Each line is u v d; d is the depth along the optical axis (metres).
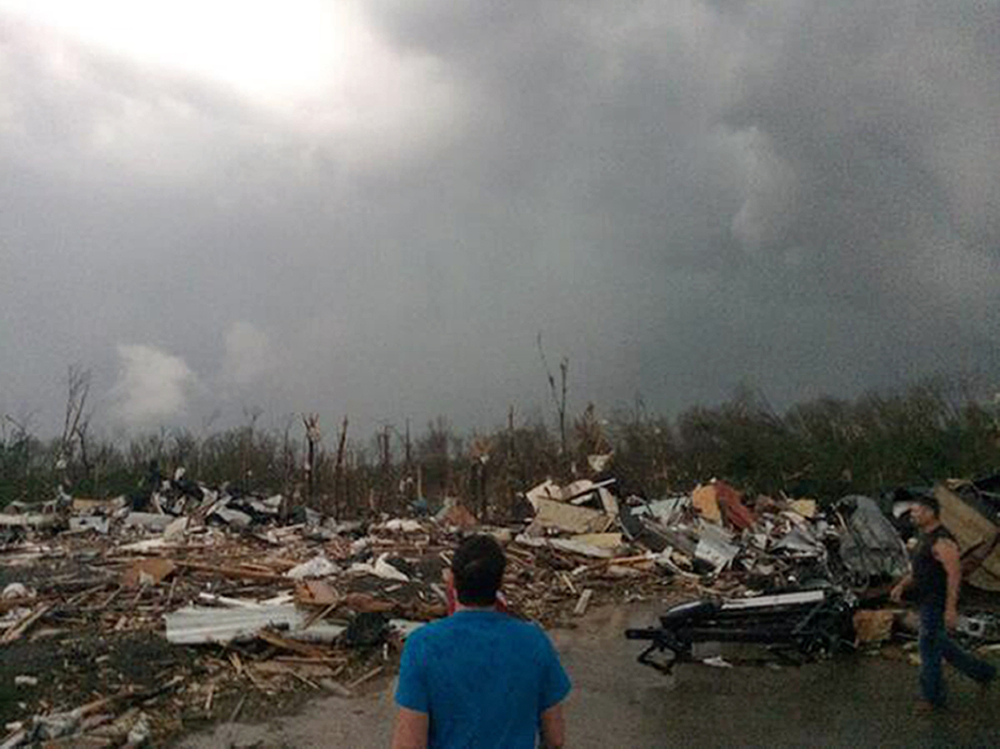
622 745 7.13
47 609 11.27
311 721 7.82
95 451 31.55
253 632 9.96
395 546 18.36
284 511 24.39
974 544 11.14
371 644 10.16
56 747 7.00
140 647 9.74
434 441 33.28
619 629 12.02
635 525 18.33
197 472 30.41
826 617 10.21
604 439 29.30
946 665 9.04
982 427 22.89
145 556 17.02
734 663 9.85
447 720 3.00
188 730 7.57
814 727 7.44
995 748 6.66
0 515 22.64
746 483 25.98
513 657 3.09
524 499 22.38
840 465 24.16
